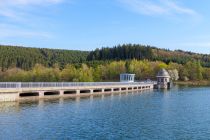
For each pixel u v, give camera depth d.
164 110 55.19
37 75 176.88
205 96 92.31
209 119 45.44
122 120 42.97
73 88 79.19
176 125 40.31
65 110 50.44
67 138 31.61
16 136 31.41
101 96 82.12
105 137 32.69
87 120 41.97
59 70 190.88
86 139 31.55
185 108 58.97
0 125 36.16
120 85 109.25
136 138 32.72
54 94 74.62
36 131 34.00
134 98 80.31
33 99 63.50
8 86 58.06
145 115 48.31
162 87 144.88
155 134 34.78
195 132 36.22
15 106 51.56
